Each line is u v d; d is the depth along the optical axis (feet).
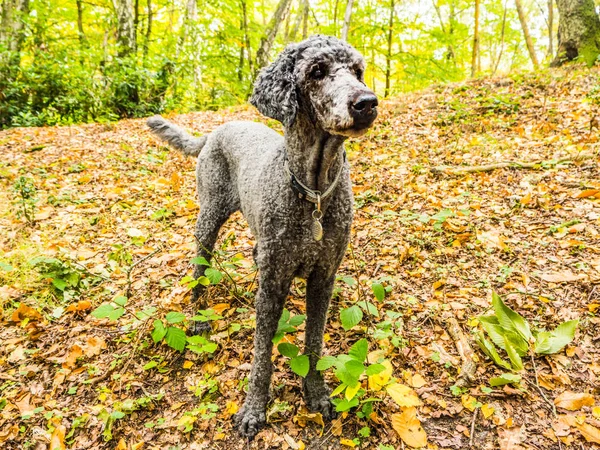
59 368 8.87
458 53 59.36
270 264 7.06
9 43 32.07
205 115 30.48
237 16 45.88
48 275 10.88
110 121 29.43
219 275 8.82
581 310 8.77
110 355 9.22
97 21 46.19
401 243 11.96
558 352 8.02
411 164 16.79
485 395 7.43
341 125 5.61
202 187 10.36
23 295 10.78
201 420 7.57
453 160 16.58
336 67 6.11
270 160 7.45
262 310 7.34
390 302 9.96
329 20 52.90
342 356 6.66
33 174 17.90
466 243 11.53
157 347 9.34
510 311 8.42
